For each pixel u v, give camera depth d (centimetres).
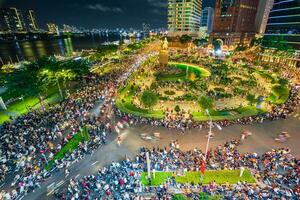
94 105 5388
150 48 18388
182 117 4594
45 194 2731
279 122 4406
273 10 11094
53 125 4288
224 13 15412
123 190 2766
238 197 2569
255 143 3731
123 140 3912
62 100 5806
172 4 19712
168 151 3562
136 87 6862
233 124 4353
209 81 7375
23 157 3331
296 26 9225
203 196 2550
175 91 6500
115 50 13050
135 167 3183
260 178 2922
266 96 5872
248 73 8419
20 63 11719
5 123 4472
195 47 17262
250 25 17475
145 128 4284
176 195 2417
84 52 14775
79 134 4025
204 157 3192
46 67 6091
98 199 2628
